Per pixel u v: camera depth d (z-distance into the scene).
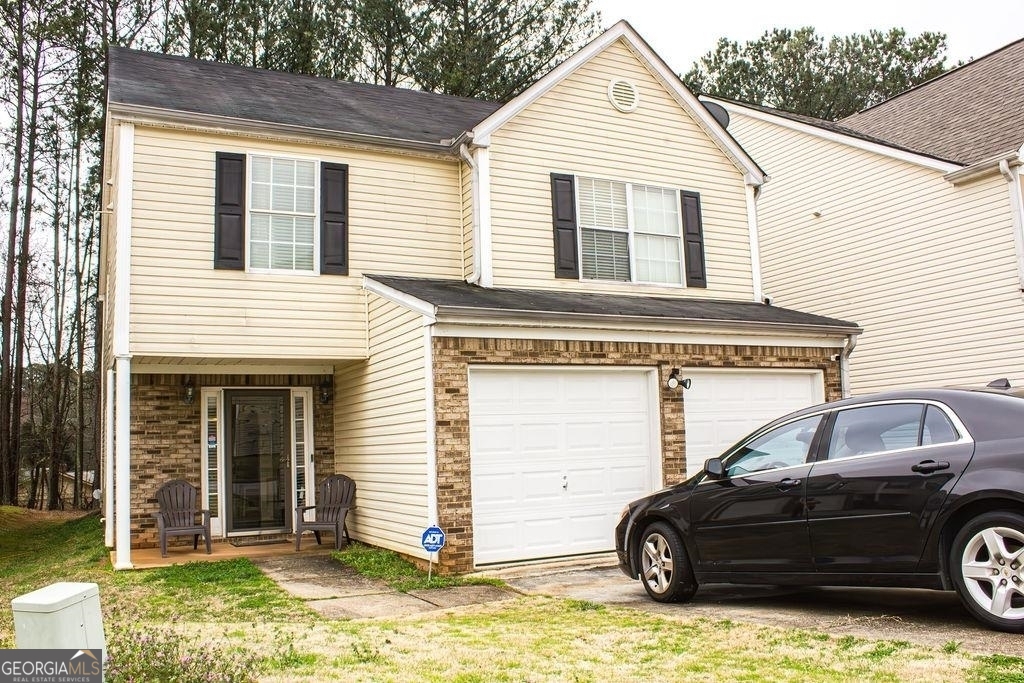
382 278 12.14
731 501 7.09
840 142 18.03
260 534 12.95
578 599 7.99
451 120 15.20
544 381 10.88
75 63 25.95
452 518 9.83
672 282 14.05
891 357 16.73
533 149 13.10
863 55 33.59
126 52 14.37
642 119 14.11
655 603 7.64
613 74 13.95
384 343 11.54
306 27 25.38
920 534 5.86
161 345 11.07
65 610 3.35
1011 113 16.39
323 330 12.05
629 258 13.65
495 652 5.64
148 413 12.45
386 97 16.02
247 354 11.53
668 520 7.64
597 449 11.16
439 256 13.02
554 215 13.09
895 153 16.75
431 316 9.97
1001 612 5.44
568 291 12.95
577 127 13.51
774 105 33.31
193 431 12.70
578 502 10.91
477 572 9.94
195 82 13.57
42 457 29.09
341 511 11.77
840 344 13.32
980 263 15.17
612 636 6.08
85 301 27.88
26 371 31.47
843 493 6.33
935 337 15.91
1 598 9.44
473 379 10.38
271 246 11.94
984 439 5.78
